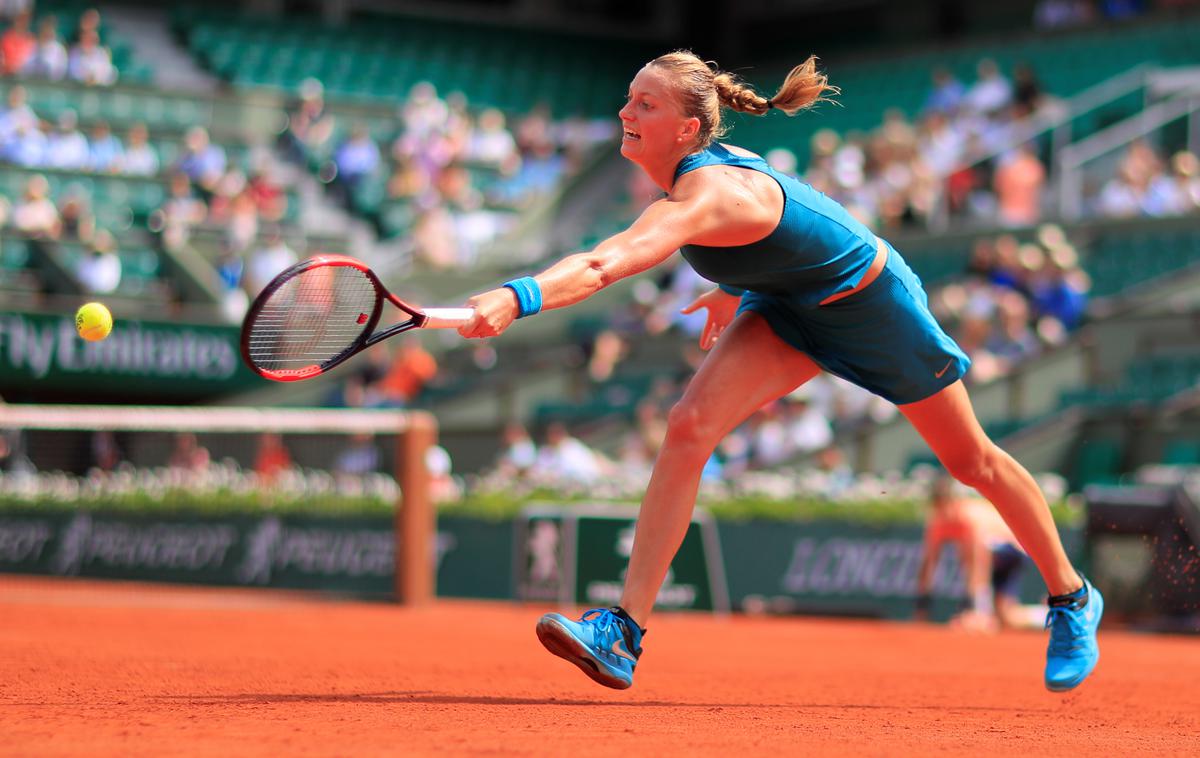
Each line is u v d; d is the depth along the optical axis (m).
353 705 14.13
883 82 84.12
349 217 80.25
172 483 52.69
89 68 81.25
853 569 43.47
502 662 21.70
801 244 13.90
